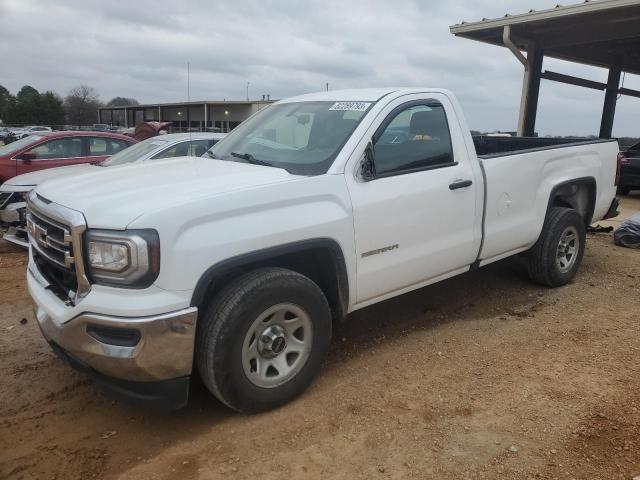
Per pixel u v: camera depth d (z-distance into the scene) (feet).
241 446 10.04
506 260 21.67
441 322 15.85
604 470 9.30
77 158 33.60
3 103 317.22
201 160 13.76
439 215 13.69
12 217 23.98
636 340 14.53
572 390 11.91
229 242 9.88
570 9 36.81
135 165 13.43
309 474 9.29
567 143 20.48
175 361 9.60
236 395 10.42
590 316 16.24
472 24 42.70
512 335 14.89
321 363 11.92
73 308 9.59
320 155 12.27
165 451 9.95
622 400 11.49
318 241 11.19
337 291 12.01
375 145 12.61
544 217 17.38
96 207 9.65
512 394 11.75
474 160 14.82
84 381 12.51
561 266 18.58
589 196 19.60
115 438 10.37
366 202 12.03
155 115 219.20
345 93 14.47
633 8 35.37
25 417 11.05
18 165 31.68
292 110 14.70
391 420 10.80
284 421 10.78
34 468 9.49
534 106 46.80
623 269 21.06
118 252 9.10
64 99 297.94
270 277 10.45
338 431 10.45
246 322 10.16
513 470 9.33
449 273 14.71
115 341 9.36
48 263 11.24
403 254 13.03
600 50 52.54
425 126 13.84
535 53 46.19
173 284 9.34
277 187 10.71
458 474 9.25
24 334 15.11
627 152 44.24
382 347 14.19
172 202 9.61
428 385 12.16
